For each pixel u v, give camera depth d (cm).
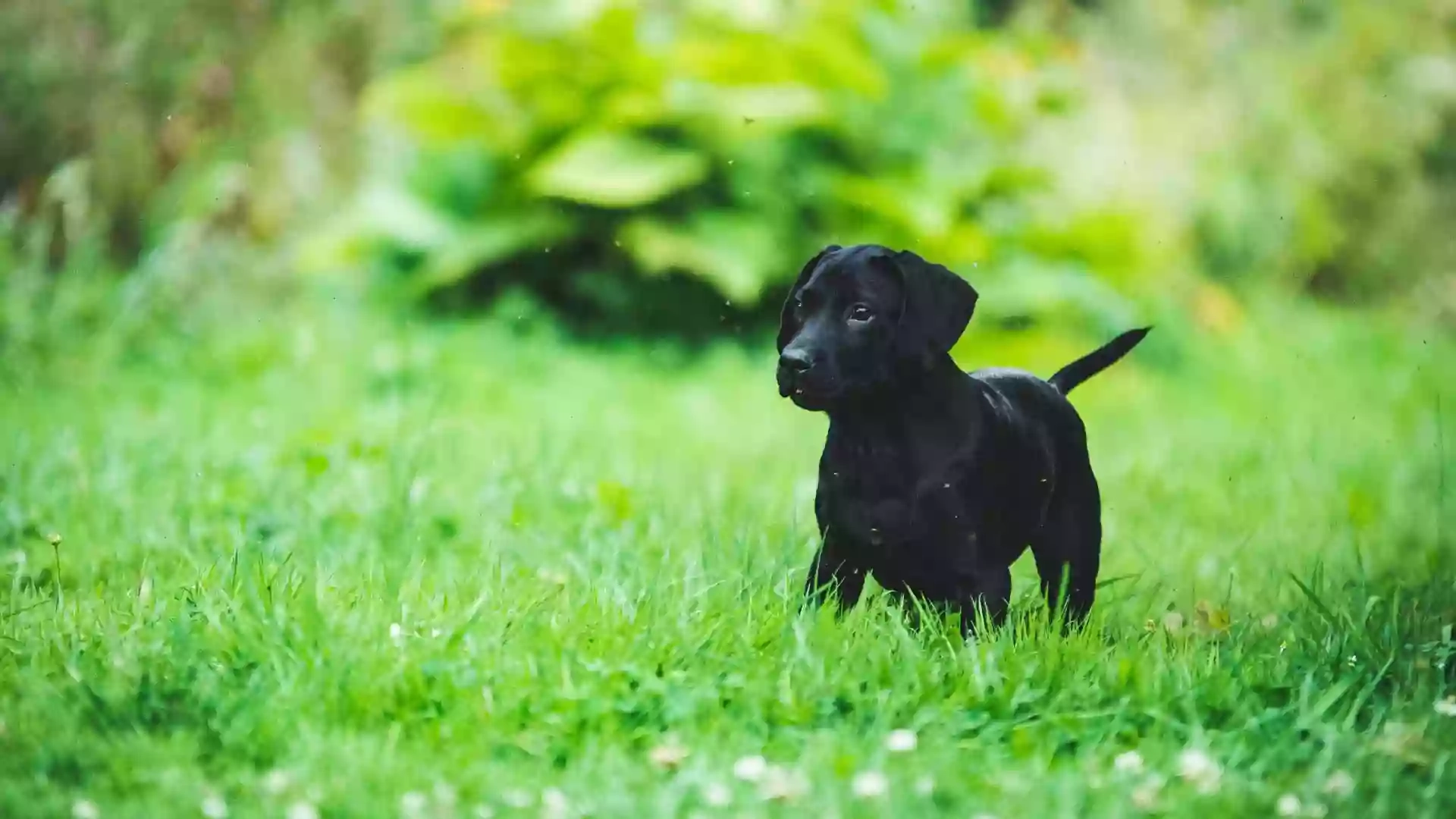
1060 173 1927
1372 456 1186
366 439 1023
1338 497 1009
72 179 1498
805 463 1044
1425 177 2314
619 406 1293
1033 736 490
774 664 533
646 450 1082
